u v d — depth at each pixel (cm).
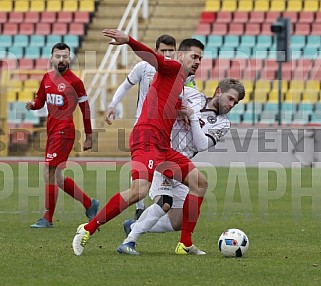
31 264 2353
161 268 2289
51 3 8556
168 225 2719
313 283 2083
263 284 2064
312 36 7981
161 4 8438
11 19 8525
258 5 8369
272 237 3017
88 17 8400
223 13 8312
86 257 2486
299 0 8331
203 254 2577
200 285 2044
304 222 3494
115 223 3453
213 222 3491
